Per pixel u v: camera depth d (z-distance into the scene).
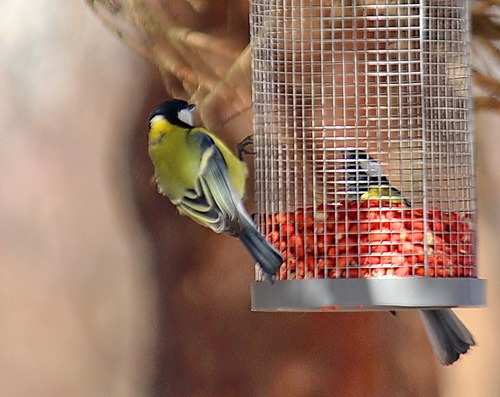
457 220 9.48
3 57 17.30
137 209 14.55
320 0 9.83
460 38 10.00
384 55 10.00
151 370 14.90
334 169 9.77
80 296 18.72
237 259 14.21
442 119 9.89
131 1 11.11
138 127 14.55
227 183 9.54
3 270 18.83
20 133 18.12
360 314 14.00
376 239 9.26
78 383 18.73
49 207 18.53
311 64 9.94
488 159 15.34
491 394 15.72
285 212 9.80
